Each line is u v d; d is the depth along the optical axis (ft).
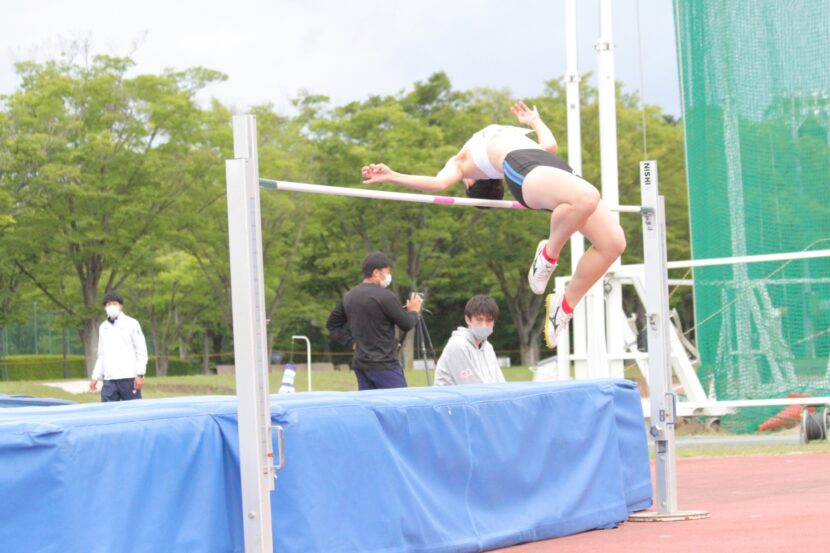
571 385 22.59
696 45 49.01
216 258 131.95
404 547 17.47
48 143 115.03
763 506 25.84
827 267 46.70
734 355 48.08
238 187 15.76
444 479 18.78
